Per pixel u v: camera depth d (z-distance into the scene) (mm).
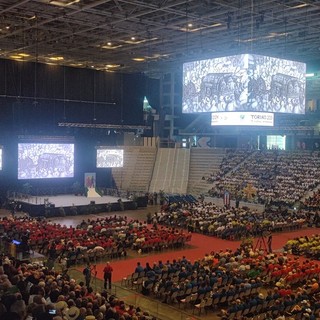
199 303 21891
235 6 35344
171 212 43125
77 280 24953
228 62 30281
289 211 46438
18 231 30875
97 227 33406
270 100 30469
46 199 46906
